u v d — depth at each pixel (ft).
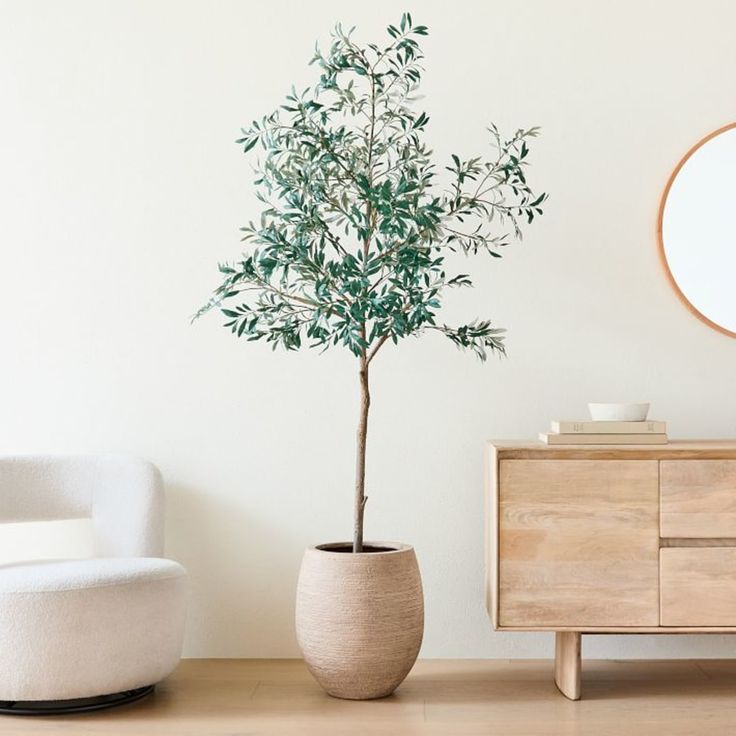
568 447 8.30
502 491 8.29
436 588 9.82
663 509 8.24
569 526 8.26
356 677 8.24
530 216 8.74
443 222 9.84
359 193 8.10
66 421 9.91
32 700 7.77
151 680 8.18
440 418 9.86
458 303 9.86
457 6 9.89
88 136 9.96
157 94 9.95
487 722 7.80
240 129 9.78
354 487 9.89
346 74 9.87
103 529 9.15
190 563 9.89
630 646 9.79
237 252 9.93
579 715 7.99
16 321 9.93
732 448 8.23
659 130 9.86
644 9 9.89
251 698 8.46
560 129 9.87
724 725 7.72
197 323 9.93
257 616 9.87
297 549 9.87
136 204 9.93
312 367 9.89
